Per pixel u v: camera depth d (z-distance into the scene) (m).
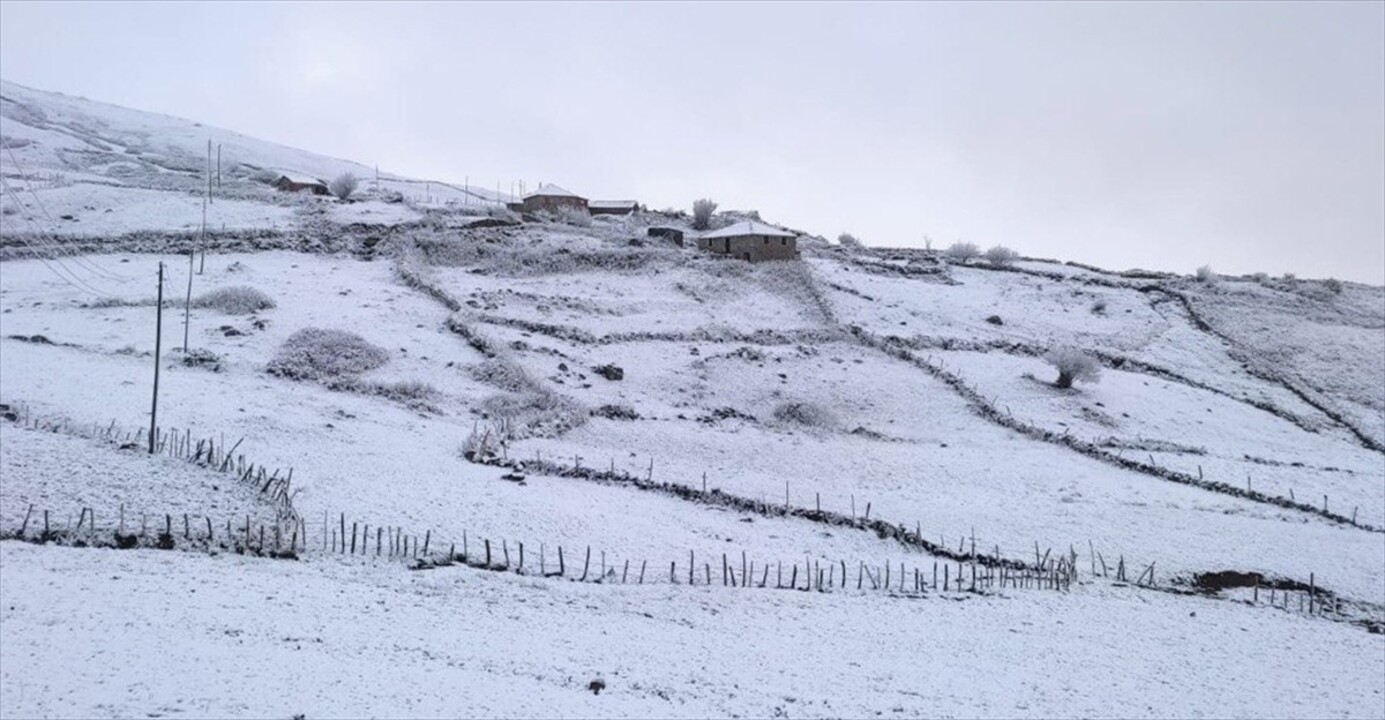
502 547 32.28
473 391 52.53
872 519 39.62
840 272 86.81
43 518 28.81
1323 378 71.56
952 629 29.30
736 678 23.47
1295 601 35.09
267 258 73.38
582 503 37.81
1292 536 41.75
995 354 69.44
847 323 72.12
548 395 52.22
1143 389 65.06
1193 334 79.44
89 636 20.78
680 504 39.78
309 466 37.28
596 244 86.25
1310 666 28.78
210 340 53.53
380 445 41.34
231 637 21.72
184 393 44.41
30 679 18.22
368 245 78.88
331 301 63.72
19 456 33.31
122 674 18.84
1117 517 42.38
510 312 66.62
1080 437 53.97
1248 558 38.44
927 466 48.53
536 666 22.52
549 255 81.06
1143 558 37.78
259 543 29.47
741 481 43.88
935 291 84.88
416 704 19.05
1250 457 54.41
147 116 169.25
